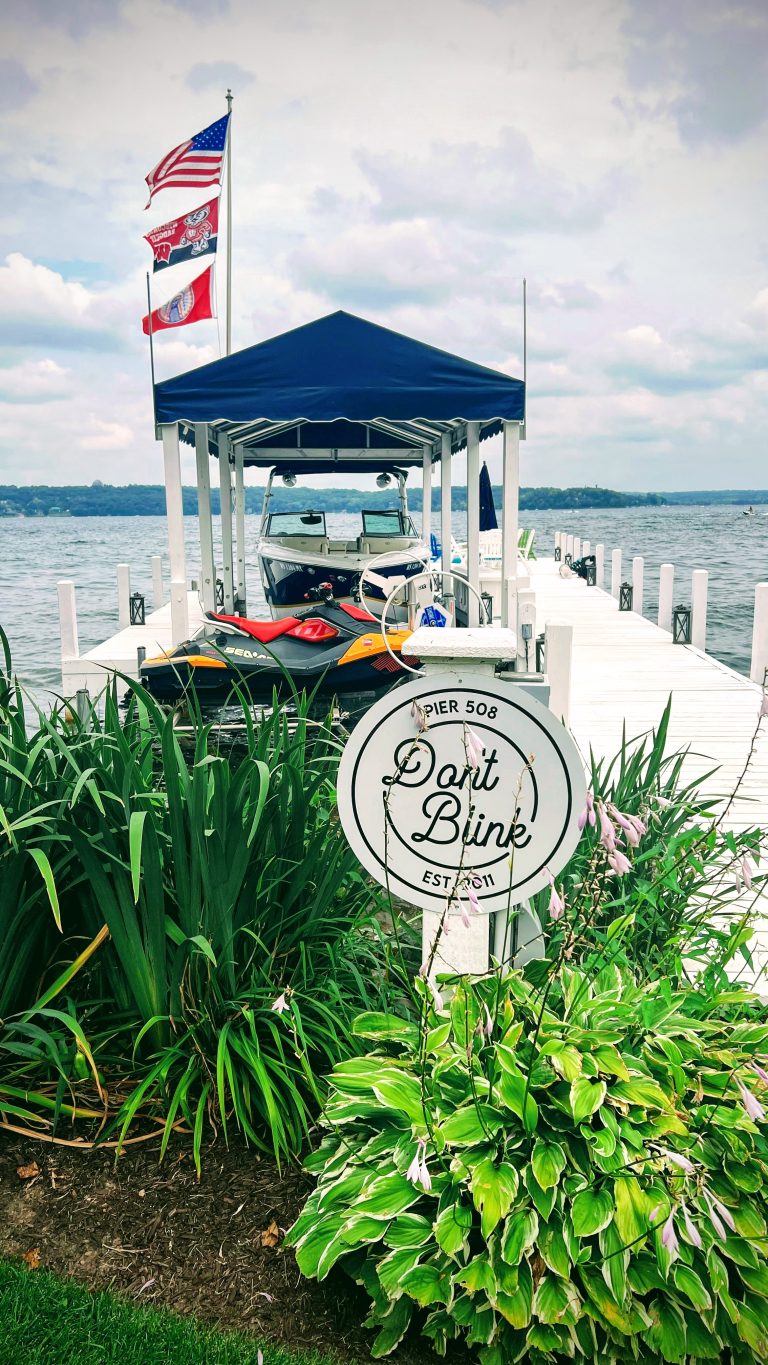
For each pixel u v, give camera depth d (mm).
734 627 22719
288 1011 3135
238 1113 2980
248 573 31062
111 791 3236
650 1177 2426
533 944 3350
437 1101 2691
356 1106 2705
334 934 3525
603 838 2711
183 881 3166
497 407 9406
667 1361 2354
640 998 2975
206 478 11461
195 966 3254
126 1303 2555
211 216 11875
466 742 2672
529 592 10859
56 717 3566
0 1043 3068
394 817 3002
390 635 7273
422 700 2924
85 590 30906
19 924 3209
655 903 3674
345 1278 2676
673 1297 2393
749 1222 2479
